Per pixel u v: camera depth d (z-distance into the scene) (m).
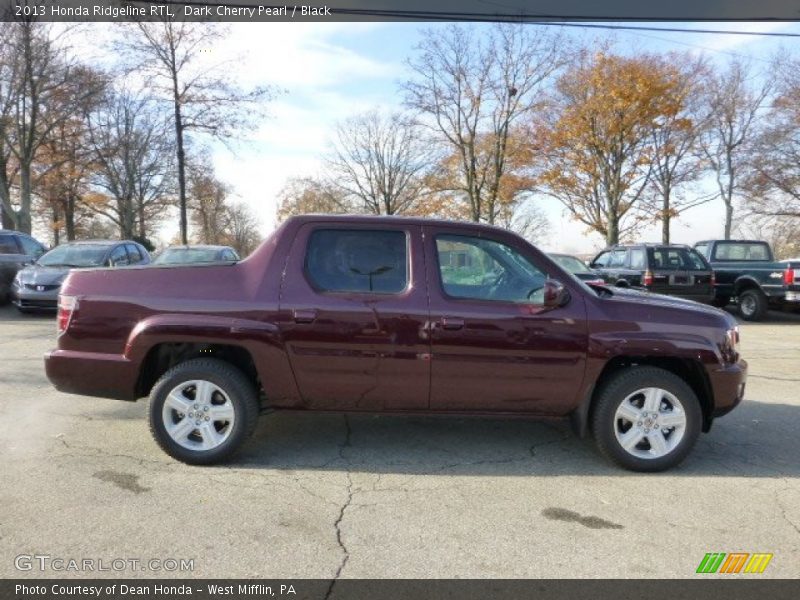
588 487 4.03
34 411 5.43
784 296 13.27
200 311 4.19
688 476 4.25
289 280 4.23
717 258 15.43
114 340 4.24
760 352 9.41
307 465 4.33
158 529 3.33
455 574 2.96
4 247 13.66
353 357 4.20
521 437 5.04
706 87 32.78
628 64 27.64
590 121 28.88
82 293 4.30
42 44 22.73
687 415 4.27
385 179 46.47
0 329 10.41
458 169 37.09
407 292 4.22
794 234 37.00
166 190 46.75
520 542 3.28
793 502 3.84
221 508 3.60
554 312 4.21
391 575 2.94
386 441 4.88
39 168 34.88
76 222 51.00
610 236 30.55
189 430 4.25
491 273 4.33
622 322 4.24
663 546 3.25
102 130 35.12
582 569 3.02
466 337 4.17
